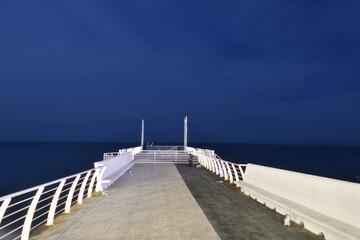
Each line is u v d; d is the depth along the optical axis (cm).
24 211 2112
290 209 673
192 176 1595
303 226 630
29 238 555
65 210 764
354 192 529
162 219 693
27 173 4347
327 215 592
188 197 982
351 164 7375
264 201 858
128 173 1712
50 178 3816
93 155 9169
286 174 787
